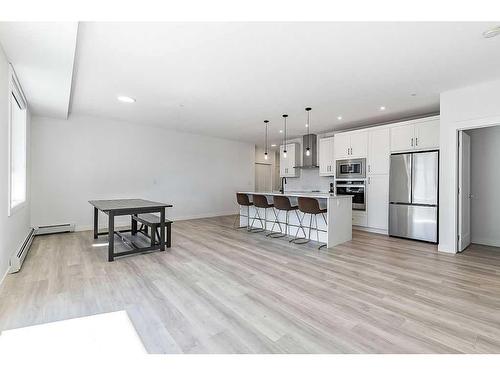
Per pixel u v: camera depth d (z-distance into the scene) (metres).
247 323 1.92
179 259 3.49
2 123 2.54
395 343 1.68
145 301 2.27
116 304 2.21
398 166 4.80
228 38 2.42
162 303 2.23
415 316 2.02
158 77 3.33
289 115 5.18
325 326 1.88
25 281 2.69
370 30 2.28
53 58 2.59
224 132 7.04
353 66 3.00
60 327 1.86
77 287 2.55
